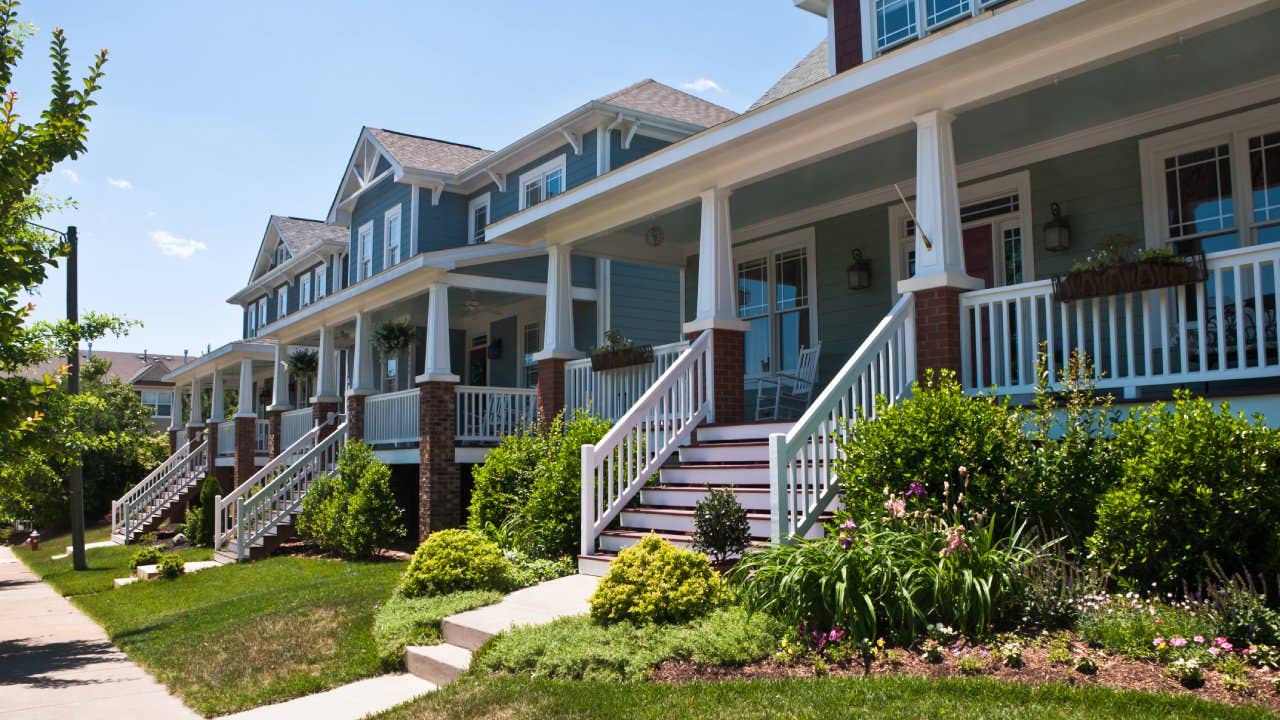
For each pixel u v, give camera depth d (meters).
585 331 17.08
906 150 9.72
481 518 11.15
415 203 20.23
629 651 5.69
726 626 5.80
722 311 9.92
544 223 11.93
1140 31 6.47
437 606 7.77
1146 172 8.86
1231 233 8.30
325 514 14.81
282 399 22.06
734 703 4.71
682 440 9.54
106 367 35.75
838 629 5.42
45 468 14.17
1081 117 8.93
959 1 9.63
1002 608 5.37
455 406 14.57
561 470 9.65
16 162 8.20
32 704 7.05
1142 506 5.49
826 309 11.99
